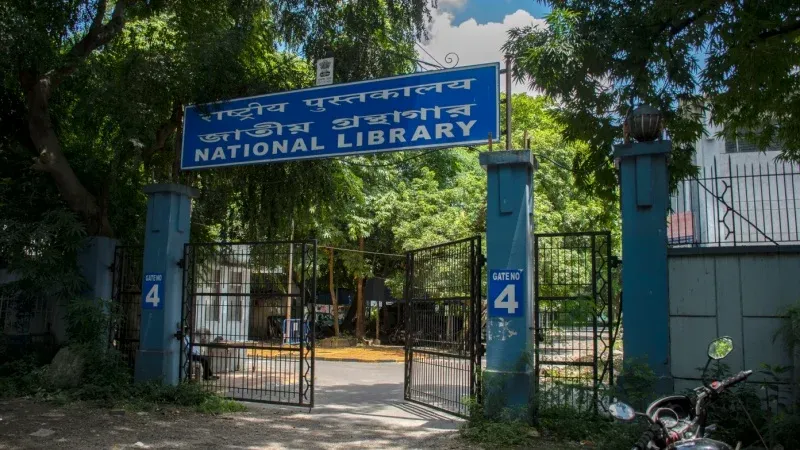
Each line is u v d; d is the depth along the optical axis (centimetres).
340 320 3017
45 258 1010
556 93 968
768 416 611
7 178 1101
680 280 701
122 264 1083
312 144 955
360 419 857
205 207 1274
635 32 921
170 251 993
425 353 963
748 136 1154
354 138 928
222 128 1020
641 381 656
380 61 1137
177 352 993
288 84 1154
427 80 898
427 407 941
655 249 692
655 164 704
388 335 2678
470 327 813
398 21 1156
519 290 762
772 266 669
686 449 365
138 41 1305
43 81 1056
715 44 906
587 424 698
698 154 1747
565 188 2083
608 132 1015
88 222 1089
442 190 2294
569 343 885
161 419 821
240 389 1058
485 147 2605
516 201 781
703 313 688
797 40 998
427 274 964
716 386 428
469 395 803
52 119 1184
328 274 2625
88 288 1046
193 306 1012
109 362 966
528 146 812
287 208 1283
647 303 687
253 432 763
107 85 1064
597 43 904
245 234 1351
